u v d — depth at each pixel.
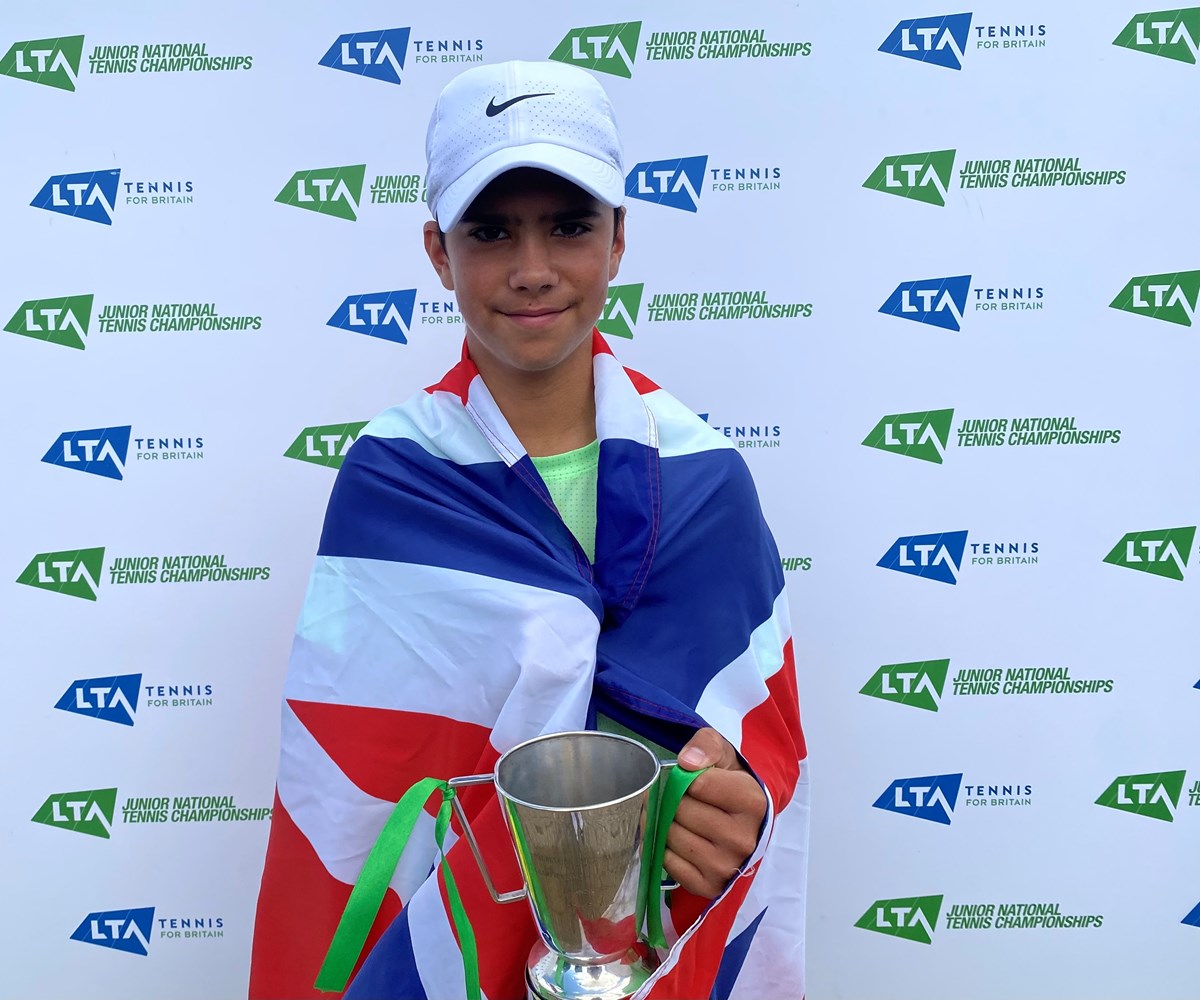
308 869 1.10
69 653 1.41
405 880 1.07
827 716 1.46
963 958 1.52
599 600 1.04
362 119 1.32
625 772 0.87
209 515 1.40
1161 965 1.51
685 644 1.08
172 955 1.48
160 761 1.44
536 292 0.99
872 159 1.34
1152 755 1.47
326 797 1.09
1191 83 1.33
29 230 1.33
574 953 0.85
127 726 1.43
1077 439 1.40
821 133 1.34
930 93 1.33
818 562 1.43
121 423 1.37
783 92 1.33
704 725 0.99
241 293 1.35
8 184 1.32
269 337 1.36
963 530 1.42
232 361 1.37
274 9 1.29
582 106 1.01
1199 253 1.36
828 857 1.49
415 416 1.12
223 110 1.31
